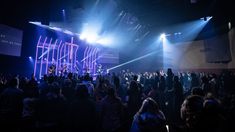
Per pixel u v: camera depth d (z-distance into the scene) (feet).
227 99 13.99
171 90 22.58
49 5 33.53
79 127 9.61
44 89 12.03
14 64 38.86
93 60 66.90
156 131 9.16
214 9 36.99
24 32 40.11
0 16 31.42
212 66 49.93
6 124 12.75
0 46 31.96
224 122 9.25
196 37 53.72
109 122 11.64
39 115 11.34
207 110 8.84
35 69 44.55
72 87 16.89
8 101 12.94
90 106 9.96
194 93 12.91
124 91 21.03
